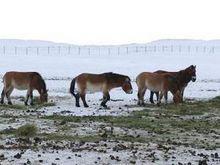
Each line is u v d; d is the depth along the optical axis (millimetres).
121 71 70438
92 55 111875
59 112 26734
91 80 29625
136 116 25234
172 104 31156
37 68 73438
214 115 26812
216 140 19500
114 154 15391
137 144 17609
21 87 30344
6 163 13555
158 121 23891
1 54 107500
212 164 14438
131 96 38094
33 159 14250
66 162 13992
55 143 17188
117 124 22391
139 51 131250
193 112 27438
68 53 122000
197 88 46875
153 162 14461
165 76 30672
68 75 64438
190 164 14234
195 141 19047
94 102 33062
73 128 21047
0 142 17188
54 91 42688
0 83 46531
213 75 66312
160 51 129125
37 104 30734
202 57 102125
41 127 21219
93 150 15953
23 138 18078
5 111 26750
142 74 31000
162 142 18438
